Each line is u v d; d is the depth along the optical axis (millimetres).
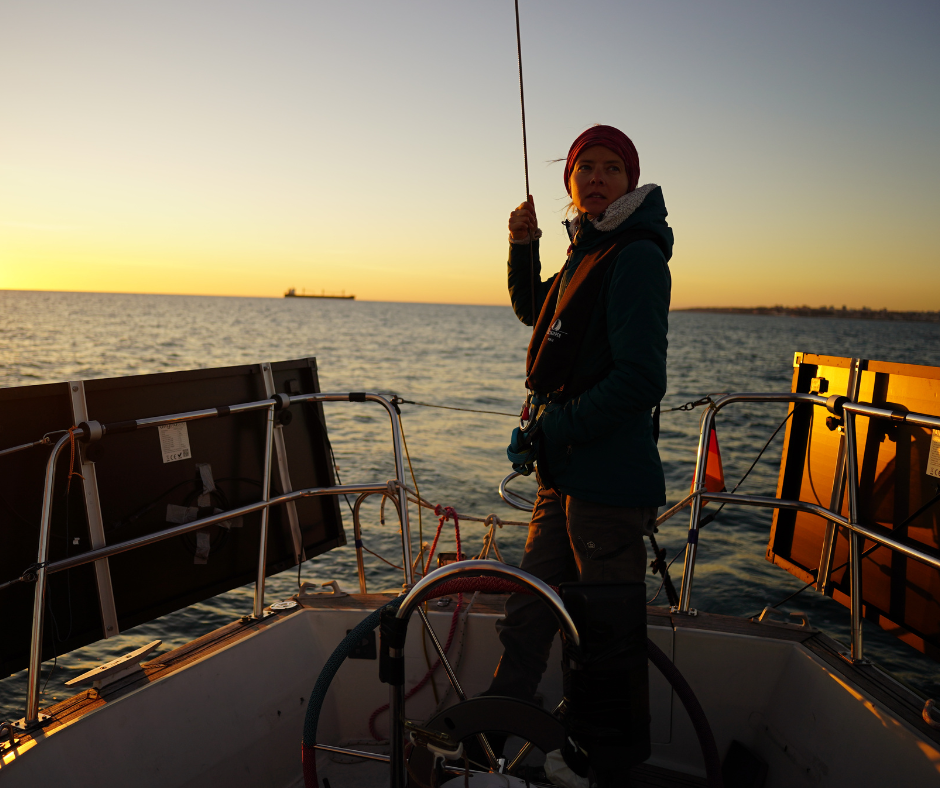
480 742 1269
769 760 1753
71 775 1453
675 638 1899
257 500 2383
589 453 1555
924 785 1341
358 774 1957
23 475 1793
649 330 1433
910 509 1825
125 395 2008
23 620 1786
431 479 10703
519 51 1886
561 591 1047
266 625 2031
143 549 2061
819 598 5684
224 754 1753
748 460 11859
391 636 1126
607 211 1555
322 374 29391
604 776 1026
